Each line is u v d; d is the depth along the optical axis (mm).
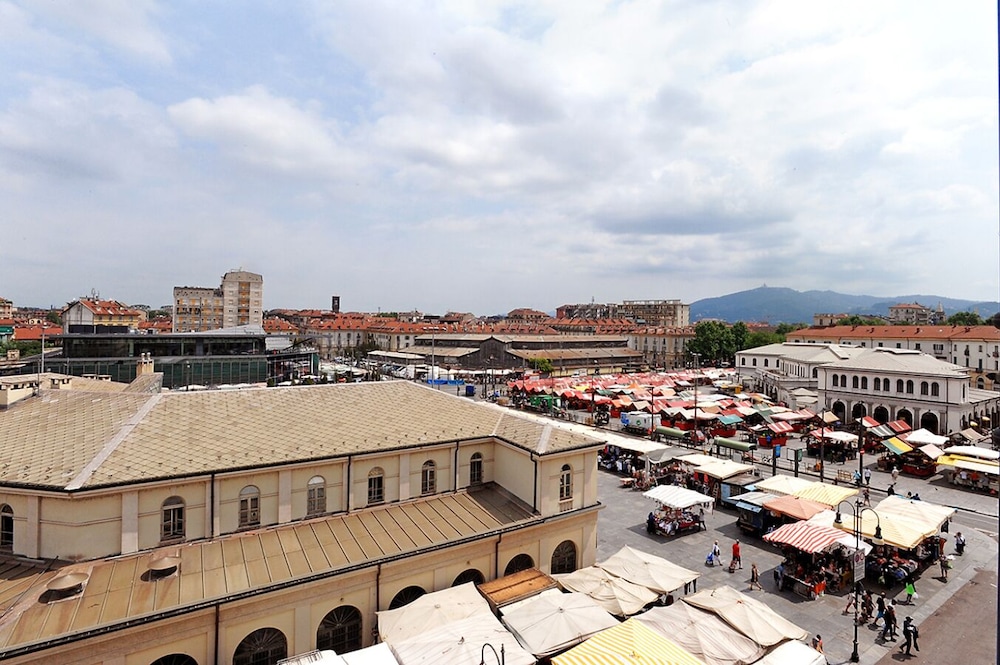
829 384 84625
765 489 43562
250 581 21125
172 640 19422
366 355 179625
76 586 19281
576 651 20359
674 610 24188
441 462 30469
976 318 188375
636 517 44531
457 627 21453
